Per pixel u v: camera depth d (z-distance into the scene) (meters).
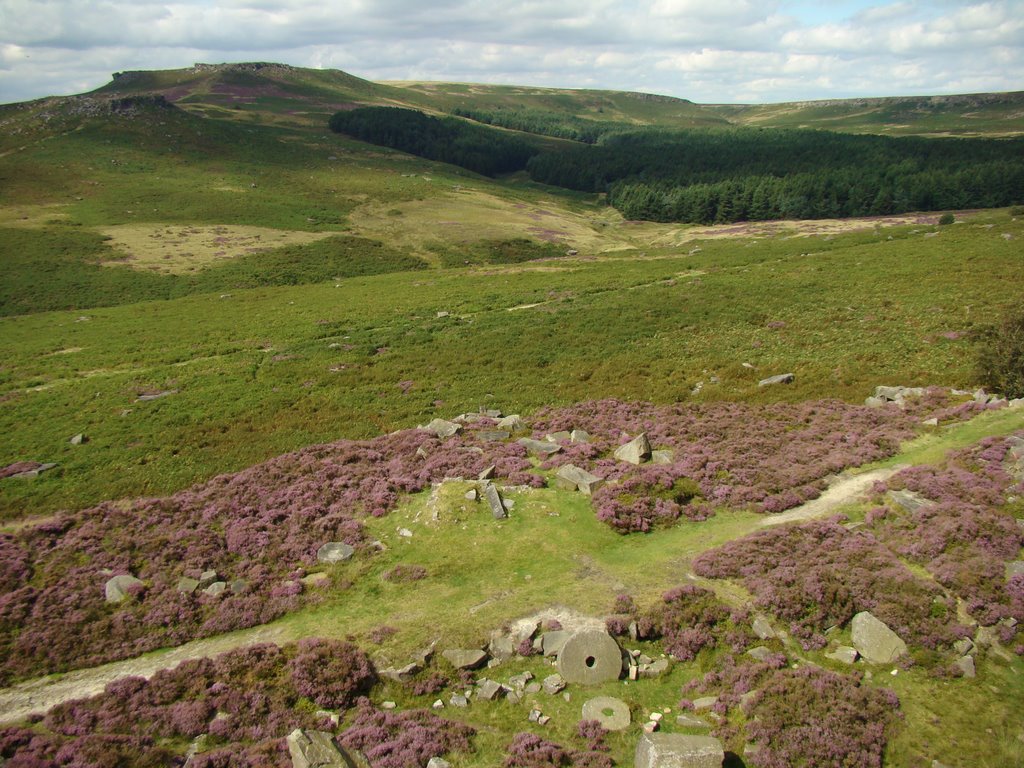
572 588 20.56
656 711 15.80
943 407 32.84
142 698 16.86
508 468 29.39
